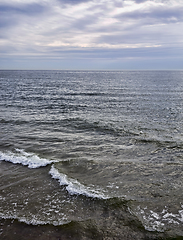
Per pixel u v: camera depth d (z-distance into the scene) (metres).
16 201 4.93
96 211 4.53
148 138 10.43
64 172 6.51
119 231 3.92
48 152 8.41
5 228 4.02
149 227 4.00
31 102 23.80
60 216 4.37
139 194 5.18
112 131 11.85
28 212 4.51
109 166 7.00
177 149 8.80
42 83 58.12
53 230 3.96
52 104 22.52
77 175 6.31
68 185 5.63
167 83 57.62
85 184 5.72
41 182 5.87
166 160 7.57
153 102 23.75
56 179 6.05
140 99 26.22
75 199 4.99
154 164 7.18
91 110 19.05
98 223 4.14
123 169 6.76
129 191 5.34
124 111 18.53
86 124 13.57
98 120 14.84
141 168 6.84
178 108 19.98
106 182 5.84
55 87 44.94
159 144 9.48
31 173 6.45
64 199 5.00
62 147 9.07
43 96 29.34
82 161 7.43
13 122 14.03
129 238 3.74
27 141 9.88
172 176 6.22
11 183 5.81
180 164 7.16
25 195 5.20
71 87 44.91
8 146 9.07
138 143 9.66
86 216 4.37
